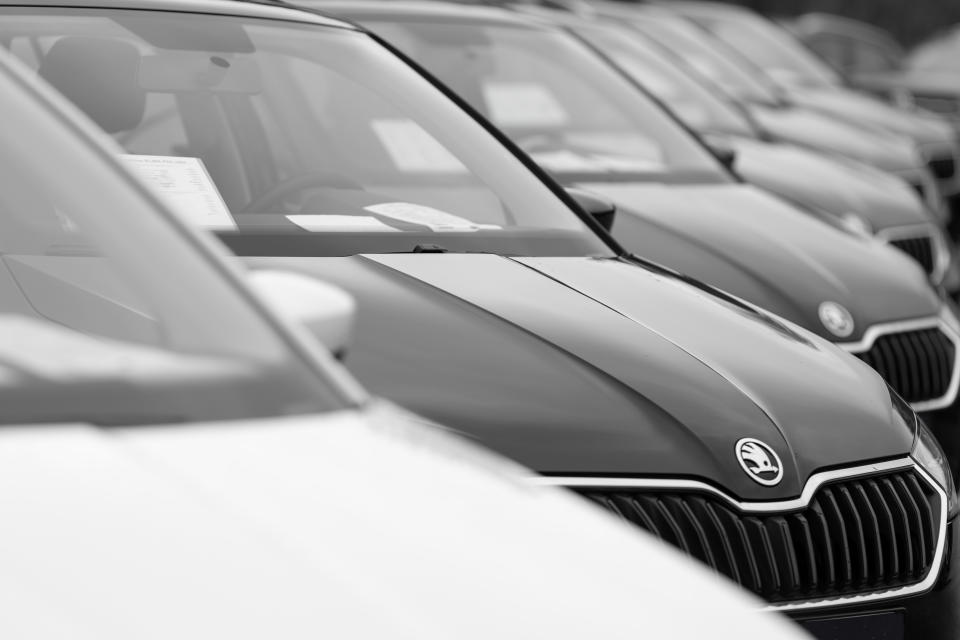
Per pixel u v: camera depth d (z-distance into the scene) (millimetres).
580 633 2100
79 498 2141
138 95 5336
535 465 3914
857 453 4465
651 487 3994
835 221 8000
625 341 4480
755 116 13234
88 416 2455
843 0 41469
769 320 5246
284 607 1978
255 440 2461
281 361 2703
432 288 4605
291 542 2137
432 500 2383
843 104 15609
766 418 4324
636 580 2328
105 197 2838
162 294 2748
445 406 4000
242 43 5742
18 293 3697
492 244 5301
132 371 2572
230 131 5520
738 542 4074
